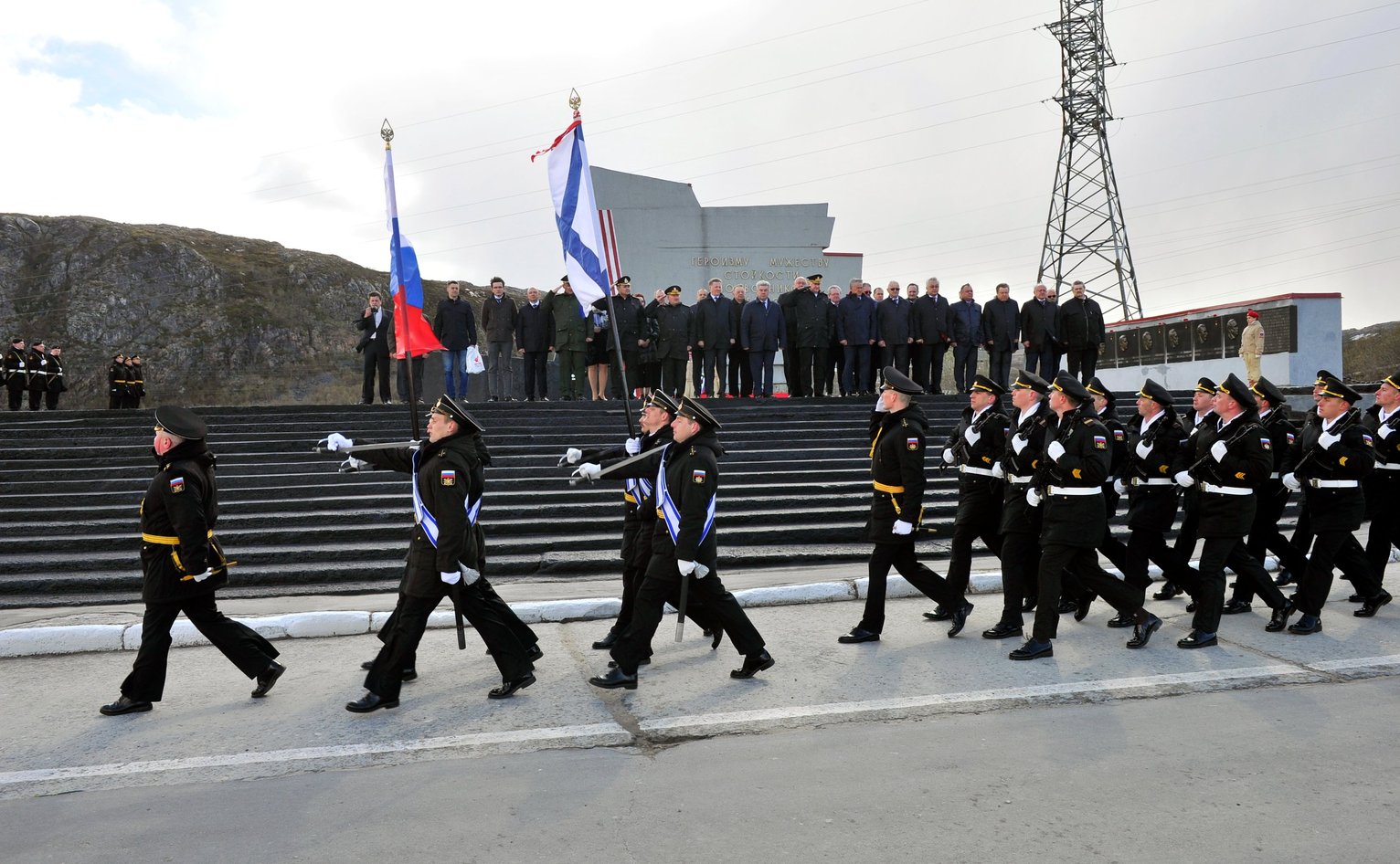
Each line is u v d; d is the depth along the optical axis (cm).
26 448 1204
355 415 1373
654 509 641
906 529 684
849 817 404
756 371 1625
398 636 557
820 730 517
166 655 569
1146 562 753
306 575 900
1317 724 514
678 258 2503
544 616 789
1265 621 761
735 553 980
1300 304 1853
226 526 1016
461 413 571
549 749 493
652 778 452
